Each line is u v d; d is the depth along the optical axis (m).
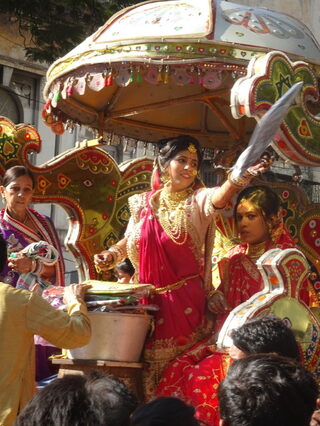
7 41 17.34
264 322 3.87
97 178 7.11
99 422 2.69
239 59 5.26
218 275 5.88
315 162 5.18
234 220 5.74
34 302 4.28
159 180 5.45
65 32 14.55
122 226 7.23
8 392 4.18
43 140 17.94
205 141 7.25
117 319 4.94
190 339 5.17
